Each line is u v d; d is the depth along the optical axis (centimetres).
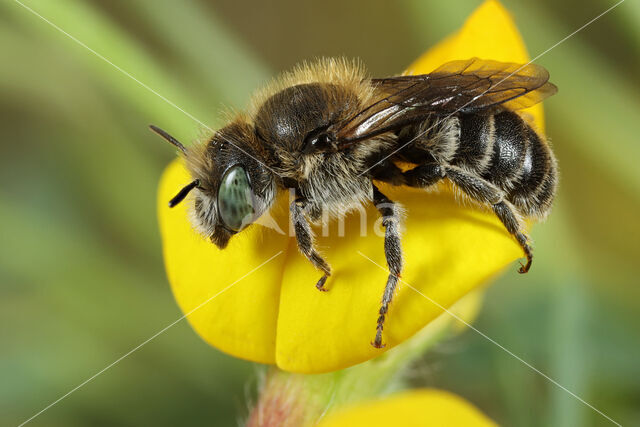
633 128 8
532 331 7
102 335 8
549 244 7
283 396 6
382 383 6
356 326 6
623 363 7
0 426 8
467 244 6
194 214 6
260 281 6
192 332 8
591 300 7
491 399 7
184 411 8
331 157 6
